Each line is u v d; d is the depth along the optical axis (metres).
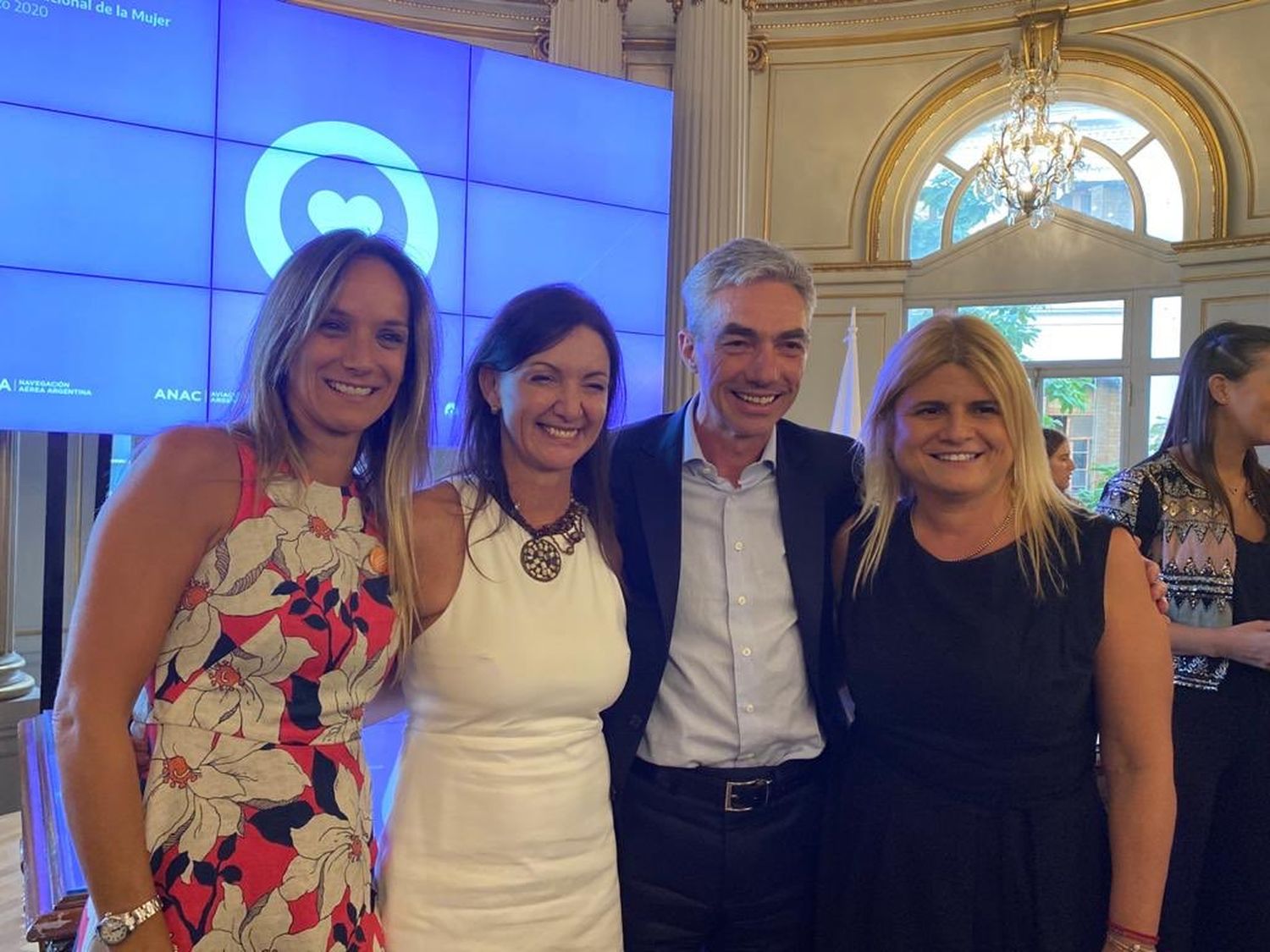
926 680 1.38
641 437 1.68
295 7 4.05
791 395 1.55
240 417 1.20
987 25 6.18
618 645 1.39
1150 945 1.31
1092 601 1.34
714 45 5.04
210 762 1.09
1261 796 1.89
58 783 2.03
